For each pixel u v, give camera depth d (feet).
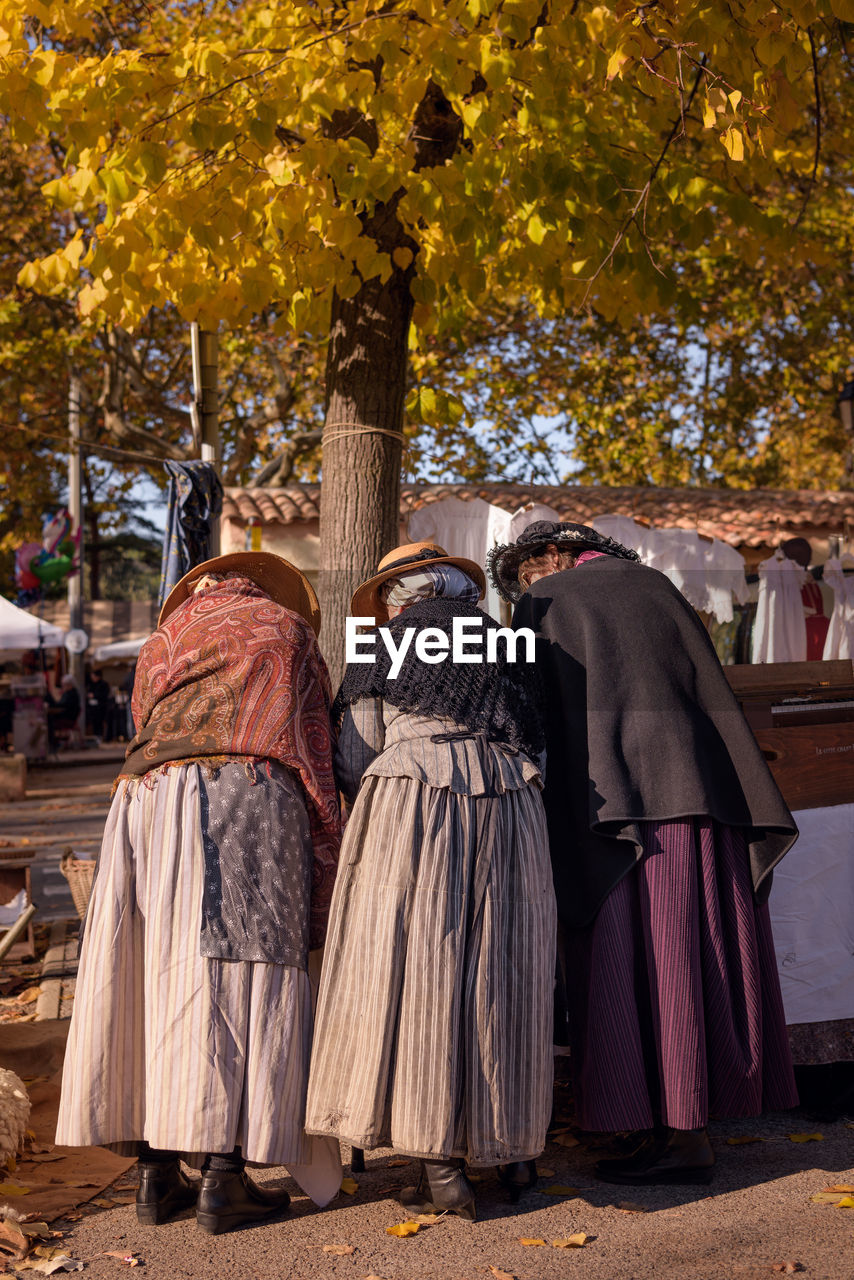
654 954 9.44
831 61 17.58
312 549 41.19
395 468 18.51
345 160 15.52
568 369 54.65
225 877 8.73
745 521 43.16
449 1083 8.38
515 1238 8.50
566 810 9.84
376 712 9.61
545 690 9.91
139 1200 9.08
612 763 9.54
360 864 9.00
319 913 9.35
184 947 8.66
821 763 11.36
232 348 50.55
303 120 15.17
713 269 51.13
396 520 18.60
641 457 56.18
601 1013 9.36
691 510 44.37
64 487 95.55
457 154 16.24
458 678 9.27
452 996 8.49
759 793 9.77
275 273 17.65
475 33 15.10
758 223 17.65
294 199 15.88
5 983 18.04
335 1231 8.76
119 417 53.88
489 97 16.67
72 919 22.85
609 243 17.22
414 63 15.96
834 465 66.69
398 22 15.26
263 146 15.17
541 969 8.85
